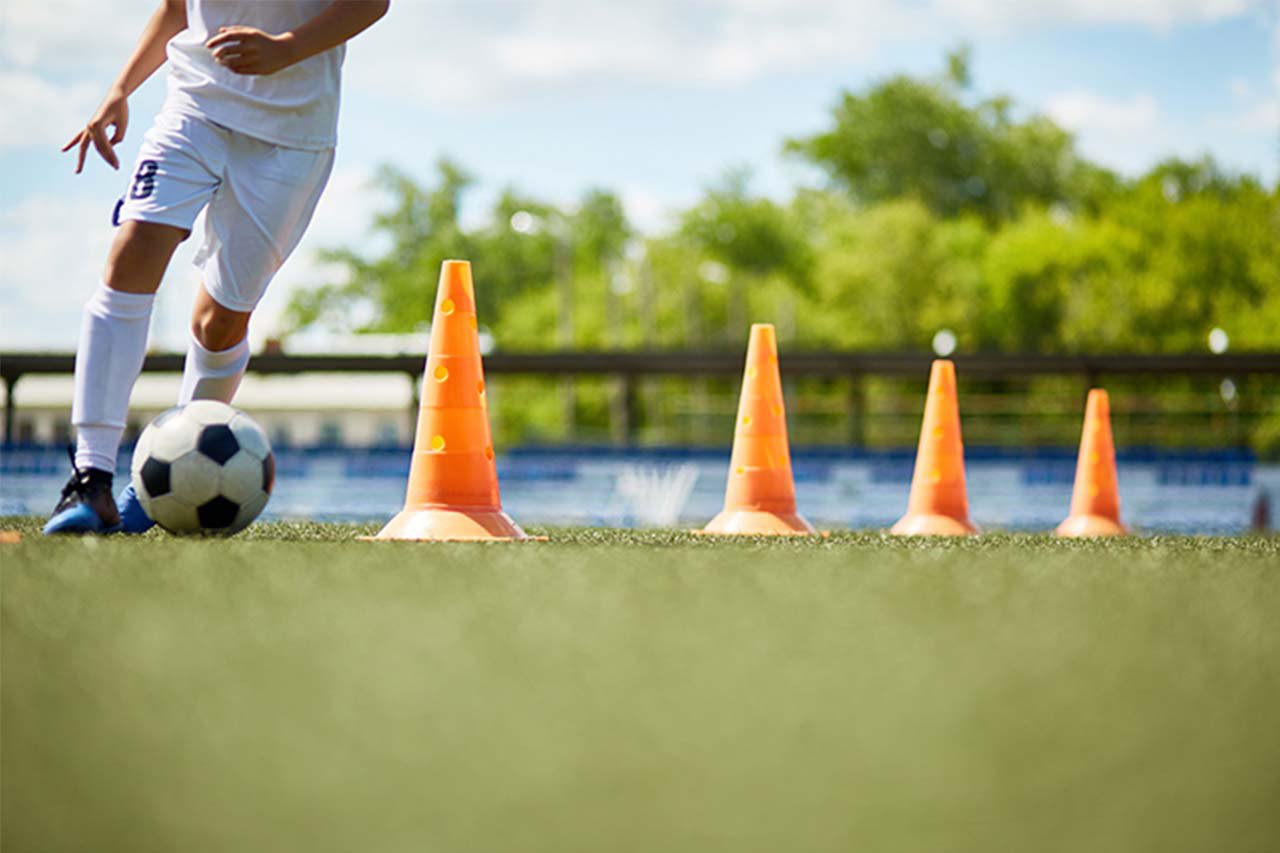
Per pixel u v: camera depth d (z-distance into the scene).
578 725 2.50
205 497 6.12
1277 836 2.03
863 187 98.94
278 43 6.24
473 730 2.45
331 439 66.06
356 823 1.96
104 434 6.26
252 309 6.77
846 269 77.56
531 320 80.25
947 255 78.69
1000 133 98.88
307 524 8.27
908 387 73.31
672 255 84.44
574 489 23.89
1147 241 76.75
